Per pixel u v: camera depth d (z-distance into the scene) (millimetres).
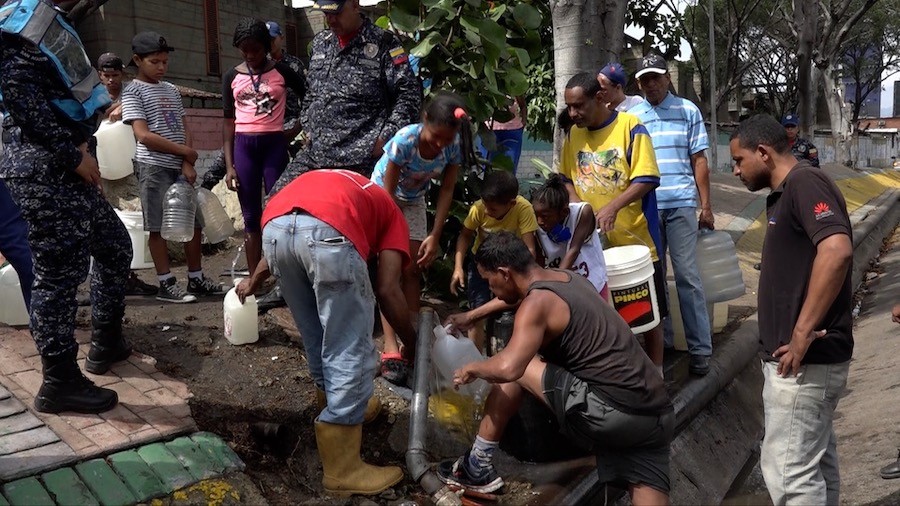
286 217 3287
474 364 3205
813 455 3227
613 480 3340
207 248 7223
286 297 3492
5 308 4418
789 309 3199
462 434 3953
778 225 3242
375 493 3416
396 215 3592
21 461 3092
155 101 5324
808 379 3166
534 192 4250
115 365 4055
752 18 31375
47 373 3467
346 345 3305
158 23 12750
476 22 5211
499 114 5852
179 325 4816
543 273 3336
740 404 5543
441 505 3330
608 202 4656
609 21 6273
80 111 3441
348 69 4520
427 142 4082
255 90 5125
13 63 3246
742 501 4398
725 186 13414
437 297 5883
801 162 3271
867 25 34750
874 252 12664
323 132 4547
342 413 3318
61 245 3414
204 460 3338
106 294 3889
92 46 12055
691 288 5039
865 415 5465
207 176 5988
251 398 3992
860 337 7656
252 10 14852
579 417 3240
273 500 3312
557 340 3232
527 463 3900
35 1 3312
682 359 5469
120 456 3236
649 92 5227
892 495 4105
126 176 6922
